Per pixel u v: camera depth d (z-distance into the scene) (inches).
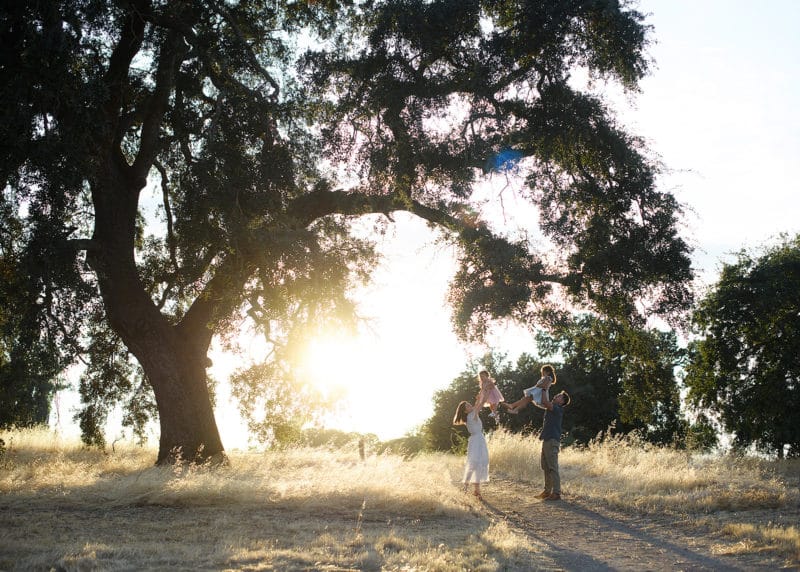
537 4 699.4
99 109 575.8
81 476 537.3
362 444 770.8
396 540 322.3
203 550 301.6
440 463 721.6
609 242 717.3
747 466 615.8
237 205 646.5
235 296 674.2
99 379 828.6
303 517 398.3
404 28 695.1
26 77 529.7
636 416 814.5
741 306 1134.4
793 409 1126.4
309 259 660.1
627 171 721.0
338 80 745.6
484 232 696.4
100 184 669.9
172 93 777.6
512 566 285.6
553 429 488.1
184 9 718.5
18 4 543.2
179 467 575.8
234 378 777.6
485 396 491.8
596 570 286.8
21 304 618.8
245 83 773.9
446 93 724.0
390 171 705.6
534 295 696.4
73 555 280.8
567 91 714.8
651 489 505.4
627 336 784.9
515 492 517.0
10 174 542.0
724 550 320.8
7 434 820.6
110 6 627.5
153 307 720.3
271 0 796.0
